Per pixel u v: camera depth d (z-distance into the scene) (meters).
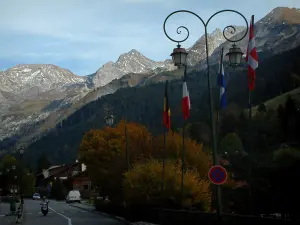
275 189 21.17
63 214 43.28
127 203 30.62
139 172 28.89
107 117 36.38
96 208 48.91
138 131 48.44
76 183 106.88
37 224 29.08
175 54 16.91
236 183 32.06
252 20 17.22
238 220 15.27
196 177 29.22
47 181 138.12
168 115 27.84
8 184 118.69
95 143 48.44
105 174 46.19
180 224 21.47
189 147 37.91
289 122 42.53
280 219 13.32
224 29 17.30
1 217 35.56
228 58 16.91
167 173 28.25
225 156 45.84
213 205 29.36
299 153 26.78
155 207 27.78
